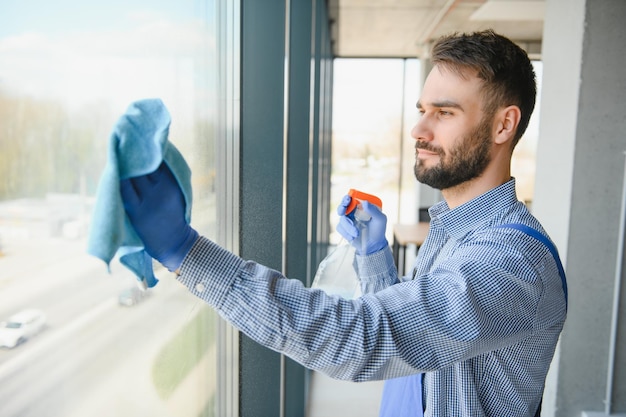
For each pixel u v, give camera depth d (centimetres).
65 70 52
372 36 684
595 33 245
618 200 253
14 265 46
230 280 60
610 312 259
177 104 83
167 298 84
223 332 120
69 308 55
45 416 51
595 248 257
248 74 117
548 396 279
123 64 64
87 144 57
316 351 62
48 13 49
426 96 85
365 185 823
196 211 94
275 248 155
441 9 545
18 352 46
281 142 161
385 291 69
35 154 48
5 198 44
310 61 263
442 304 67
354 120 815
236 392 125
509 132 84
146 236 54
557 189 270
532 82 86
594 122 250
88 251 46
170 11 78
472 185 87
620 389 262
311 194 305
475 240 80
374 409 338
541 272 76
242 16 110
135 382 72
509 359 83
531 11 542
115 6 62
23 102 46
